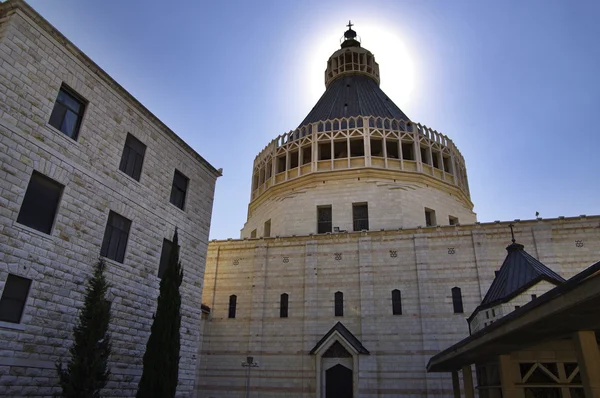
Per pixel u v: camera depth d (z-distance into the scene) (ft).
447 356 60.80
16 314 58.70
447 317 124.16
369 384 120.26
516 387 48.96
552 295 29.17
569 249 122.01
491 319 86.02
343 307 133.69
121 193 78.69
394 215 154.92
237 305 141.69
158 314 71.77
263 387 128.77
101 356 59.52
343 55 228.84
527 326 34.09
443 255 131.34
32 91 64.49
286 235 159.94
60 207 66.59
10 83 61.46
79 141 71.67
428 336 123.24
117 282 75.25
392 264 134.51
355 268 137.39
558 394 49.83
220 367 134.51
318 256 141.49
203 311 137.39
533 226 126.72
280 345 132.98
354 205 162.20
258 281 142.41
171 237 90.38
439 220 161.17
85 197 71.20
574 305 27.48
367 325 128.67
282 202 168.14
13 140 60.85
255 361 132.26
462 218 169.89
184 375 89.04
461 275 127.75
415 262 132.87
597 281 24.86
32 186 63.52
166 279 74.59
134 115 84.43
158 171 89.15
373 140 173.99
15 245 59.26
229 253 149.69
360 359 122.62
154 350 69.21
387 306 129.90
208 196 104.99
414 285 130.52
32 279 60.90
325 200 162.50
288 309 137.28
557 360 49.11
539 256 122.72
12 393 56.44
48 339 61.77
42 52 66.85
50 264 63.72
